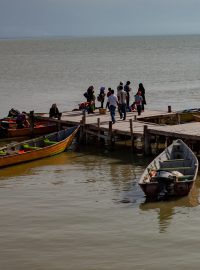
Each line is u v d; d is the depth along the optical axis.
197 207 21.80
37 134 37.56
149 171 23.97
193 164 25.36
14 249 17.98
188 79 84.00
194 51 194.25
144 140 30.88
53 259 17.22
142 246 18.03
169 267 16.45
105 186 24.98
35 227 19.89
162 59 141.25
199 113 39.38
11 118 40.12
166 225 19.86
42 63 127.88
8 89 71.94
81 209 21.78
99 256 17.34
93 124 34.19
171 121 37.91
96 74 94.12
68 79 85.56
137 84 77.62
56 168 28.67
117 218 20.69
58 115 36.84
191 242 18.23
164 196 22.78
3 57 163.00
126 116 37.19
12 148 30.73
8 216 21.06
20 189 24.72
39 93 67.25
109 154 31.84
